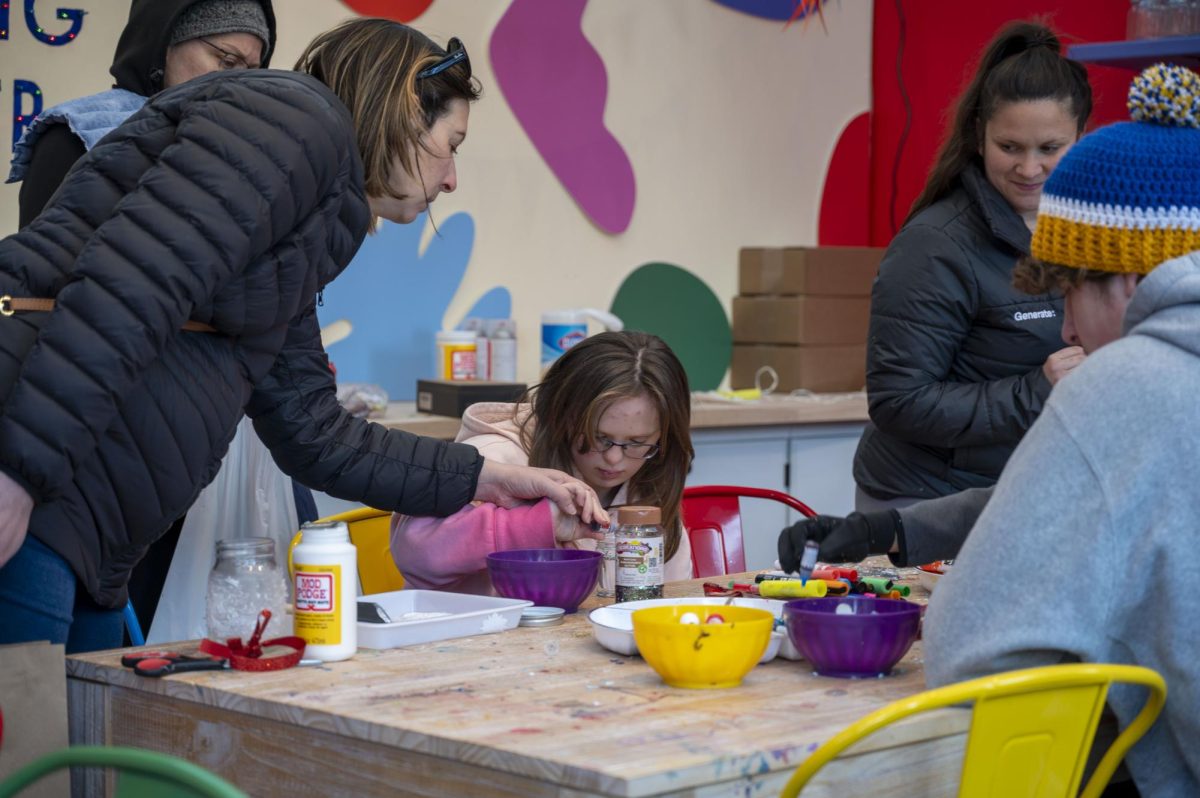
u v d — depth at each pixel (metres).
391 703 1.36
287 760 1.38
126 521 1.67
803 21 4.50
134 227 1.54
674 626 1.42
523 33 3.91
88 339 1.50
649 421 2.16
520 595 1.89
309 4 3.54
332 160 1.68
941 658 1.37
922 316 2.50
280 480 2.49
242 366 1.75
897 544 1.83
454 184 2.01
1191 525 1.31
